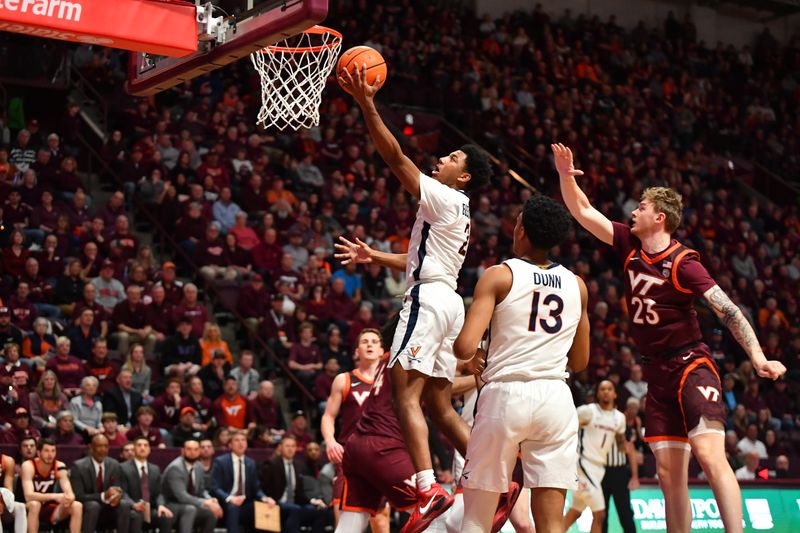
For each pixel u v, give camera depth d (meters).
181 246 14.91
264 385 12.28
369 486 6.20
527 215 4.86
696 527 10.77
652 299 5.70
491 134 21.56
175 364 12.66
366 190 18.42
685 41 27.61
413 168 5.14
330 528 11.18
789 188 24.44
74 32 5.32
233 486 10.40
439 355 5.23
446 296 5.15
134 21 5.48
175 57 6.05
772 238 21.95
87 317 12.34
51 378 11.01
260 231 15.77
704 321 18.30
